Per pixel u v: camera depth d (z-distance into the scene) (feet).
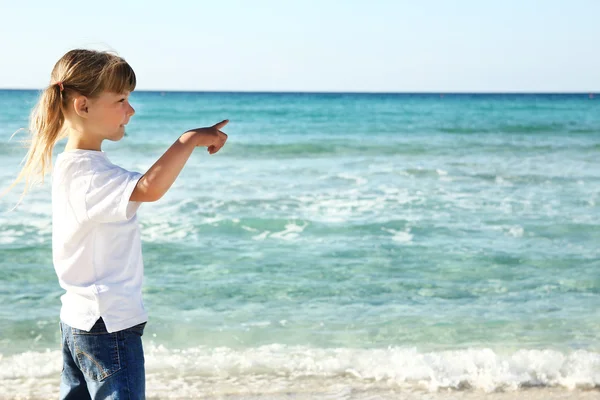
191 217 31.01
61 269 6.80
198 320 17.97
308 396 12.81
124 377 6.76
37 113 6.82
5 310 18.56
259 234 28.12
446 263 23.90
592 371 13.99
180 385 13.29
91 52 6.84
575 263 23.98
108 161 6.80
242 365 14.42
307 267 23.32
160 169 6.24
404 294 20.45
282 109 144.05
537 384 13.44
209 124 100.58
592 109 147.84
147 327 17.34
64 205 6.63
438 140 74.64
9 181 41.29
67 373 7.26
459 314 18.58
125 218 6.35
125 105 6.92
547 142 73.20
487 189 40.01
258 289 20.85
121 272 6.79
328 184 41.73
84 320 6.71
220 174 45.44
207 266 23.35
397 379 13.69
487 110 144.25
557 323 17.84
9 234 26.99
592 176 45.55
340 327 17.47
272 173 46.57
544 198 36.73
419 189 39.83
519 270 23.11
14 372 13.97
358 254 25.08
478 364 14.40
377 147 66.54
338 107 156.87
